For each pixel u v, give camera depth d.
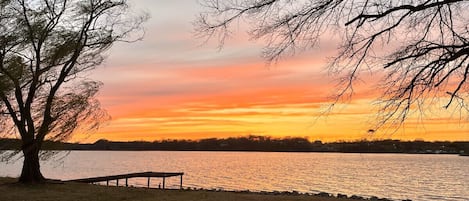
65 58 19.23
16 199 15.59
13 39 17.83
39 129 18.92
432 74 5.82
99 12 20.42
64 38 19.22
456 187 51.69
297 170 86.56
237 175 68.75
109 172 70.81
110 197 17.06
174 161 140.38
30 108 18.98
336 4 5.82
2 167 73.50
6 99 18.25
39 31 18.30
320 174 73.50
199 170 83.00
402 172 82.19
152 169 84.94
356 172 80.44
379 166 110.62
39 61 18.55
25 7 18.33
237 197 17.95
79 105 19.41
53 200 15.67
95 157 187.12
